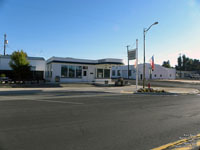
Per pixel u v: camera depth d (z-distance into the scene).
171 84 33.03
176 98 13.71
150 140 4.42
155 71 60.38
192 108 9.11
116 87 22.45
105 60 24.70
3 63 27.61
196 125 5.85
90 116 6.95
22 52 23.38
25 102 10.29
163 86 27.75
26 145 4.02
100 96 14.07
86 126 5.58
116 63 25.03
